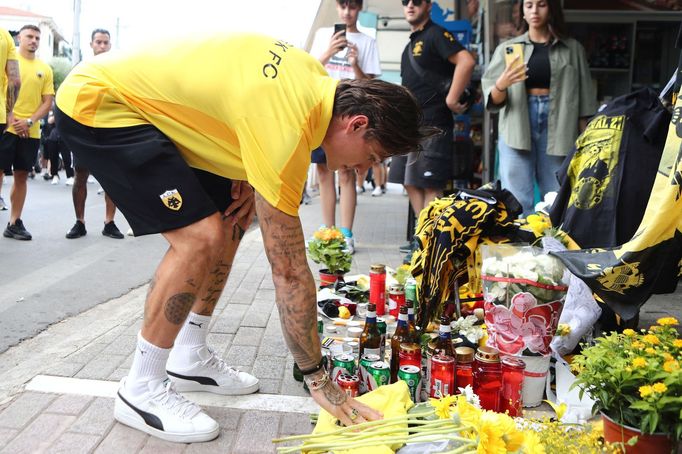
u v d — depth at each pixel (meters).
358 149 2.29
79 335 3.76
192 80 2.32
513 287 2.86
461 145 7.77
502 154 5.68
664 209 2.70
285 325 2.28
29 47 7.20
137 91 2.40
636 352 2.30
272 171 2.19
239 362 3.35
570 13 7.34
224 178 2.82
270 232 2.25
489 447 1.79
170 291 2.46
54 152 15.18
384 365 2.79
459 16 10.18
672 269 2.91
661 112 3.54
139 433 2.54
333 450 2.07
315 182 15.38
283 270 2.26
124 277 5.48
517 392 2.71
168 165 2.39
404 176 6.39
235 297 4.64
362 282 4.81
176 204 2.41
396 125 2.22
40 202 11.04
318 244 4.84
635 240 2.83
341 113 2.24
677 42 3.38
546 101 5.47
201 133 2.40
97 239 7.41
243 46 2.34
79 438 2.48
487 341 3.04
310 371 2.30
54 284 5.14
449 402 2.05
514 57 5.25
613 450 2.22
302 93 2.22
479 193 3.77
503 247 3.10
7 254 6.33
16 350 3.51
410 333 3.01
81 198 7.43
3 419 2.61
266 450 2.46
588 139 3.70
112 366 3.20
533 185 5.66
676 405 2.10
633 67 7.54
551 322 2.85
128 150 2.39
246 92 2.23
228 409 2.80
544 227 3.69
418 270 3.81
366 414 2.29
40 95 7.27
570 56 5.44
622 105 3.65
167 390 2.57
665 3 7.23
